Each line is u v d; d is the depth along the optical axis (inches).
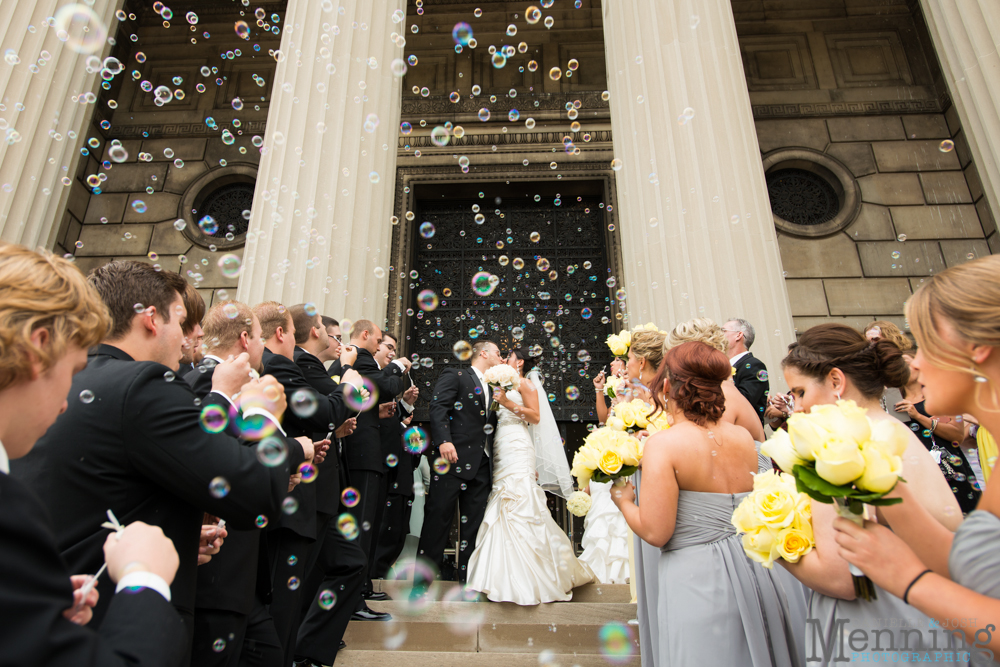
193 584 53.6
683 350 75.1
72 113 211.8
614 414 92.3
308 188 181.6
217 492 51.5
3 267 34.6
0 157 188.1
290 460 65.4
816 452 39.4
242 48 378.6
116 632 32.1
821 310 304.7
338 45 201.8
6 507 27.5
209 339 77.3
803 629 67.0
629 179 201.6
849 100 343.9
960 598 36.3
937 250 311.7
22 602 26.0
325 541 107.0
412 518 193.5
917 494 49.0
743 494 69.0
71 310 35.8
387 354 166.1
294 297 169.2
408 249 323.9
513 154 339.6
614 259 321.4
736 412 90.6
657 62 200.8
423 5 381.1
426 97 353.4
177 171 347.6
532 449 150.3
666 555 69.1
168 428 50.6
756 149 190.2
